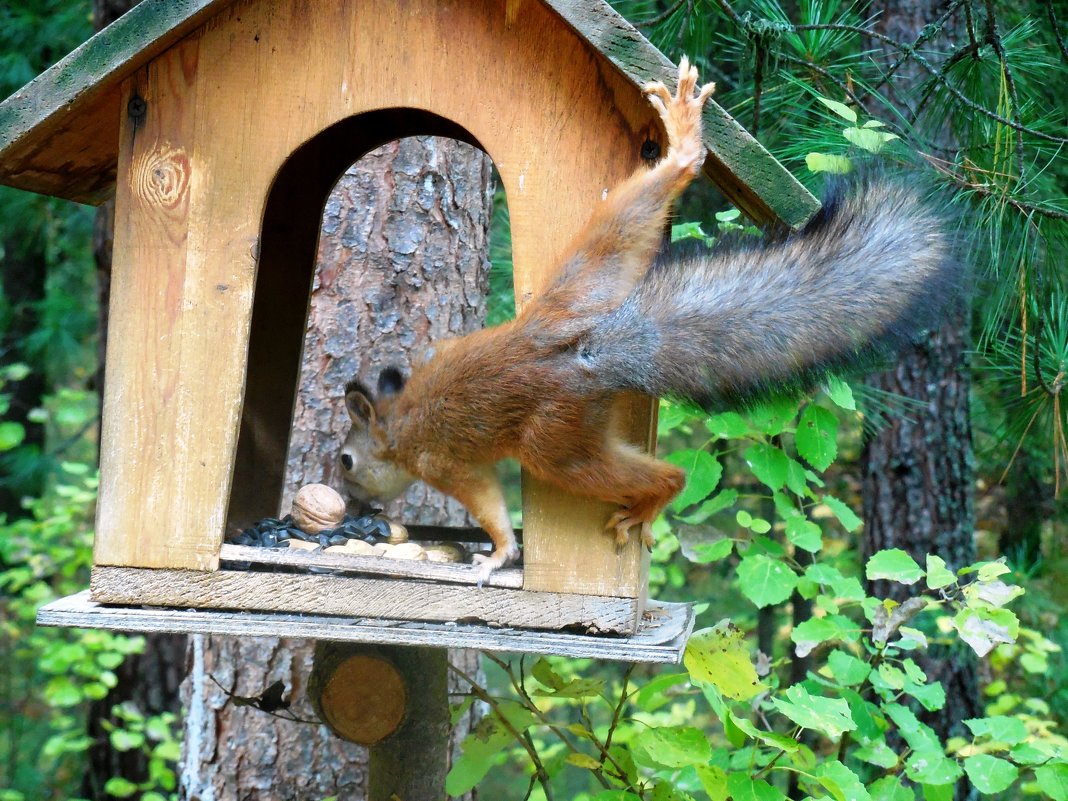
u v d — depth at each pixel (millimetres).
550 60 2863
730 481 7617
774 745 3014
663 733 3195
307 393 4465
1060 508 7129
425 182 4641
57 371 9594
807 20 4371
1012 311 4031
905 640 3652
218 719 4445
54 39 7906
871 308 2809
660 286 2834
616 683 8656
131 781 7531
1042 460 6387
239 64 2918
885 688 3639
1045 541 7699
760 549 3918
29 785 8961
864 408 5176
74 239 9281
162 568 2912
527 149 2881
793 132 4586
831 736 2959
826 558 7551
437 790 3598
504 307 5551
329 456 4441
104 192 3746
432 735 3578
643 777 3619
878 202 2969
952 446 6086
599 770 3443
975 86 4156
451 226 4688
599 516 2873
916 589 6004
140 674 7605
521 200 2883
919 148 4066
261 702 3678
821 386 2852
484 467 3006
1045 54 4375
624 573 2863
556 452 2775
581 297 2791
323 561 2875
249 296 2936
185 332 2936
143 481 2932
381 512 3516
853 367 2822
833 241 2906
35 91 2848
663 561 6832
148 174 2930
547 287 2828
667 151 2799
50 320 8891
